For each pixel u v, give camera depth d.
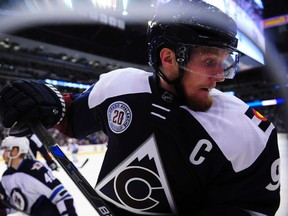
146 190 0.74
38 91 0.84
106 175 0.78
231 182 0.66
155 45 0.71
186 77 0.67
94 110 0.83
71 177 0.76
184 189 0.71
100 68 20.73
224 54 0.66
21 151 1.67
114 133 0.76
